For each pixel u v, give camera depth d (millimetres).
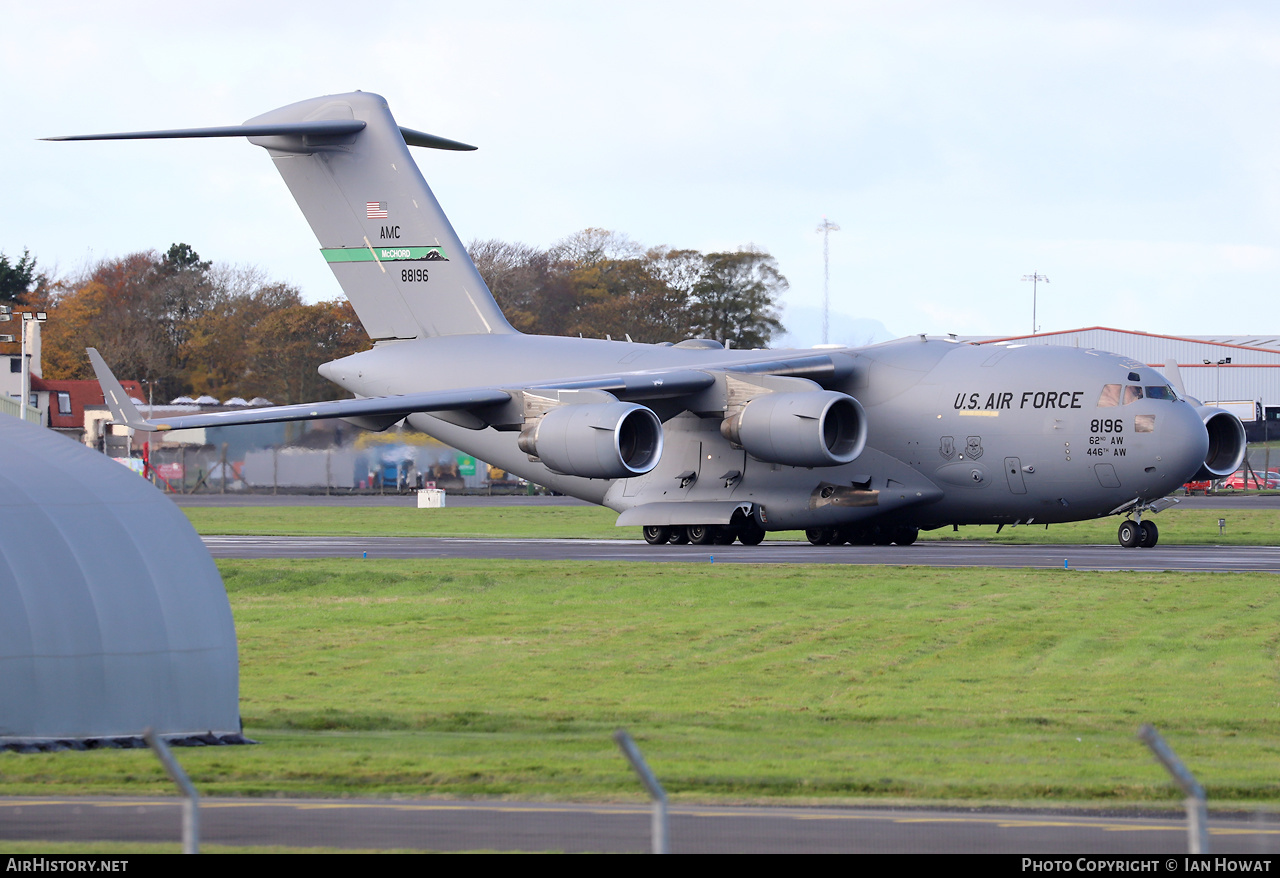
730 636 74188
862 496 127812
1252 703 56750
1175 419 120312
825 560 109625
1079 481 123000
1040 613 78938
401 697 60594
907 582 91125
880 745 48000
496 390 125375
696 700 58938
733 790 39875
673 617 80312
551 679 64375
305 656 71438
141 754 45156
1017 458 124562
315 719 54812
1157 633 72875
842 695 59594
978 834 34625
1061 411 122875
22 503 48500
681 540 135375
